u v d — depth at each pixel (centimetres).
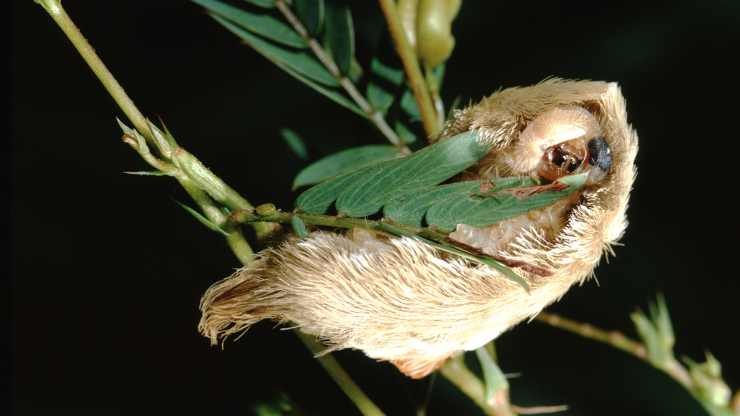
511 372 31
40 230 29
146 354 28
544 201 23
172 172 23
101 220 29
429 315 23
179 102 31
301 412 26
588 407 31
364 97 25
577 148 23
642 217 33
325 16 25
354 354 27
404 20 25
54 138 30
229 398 27
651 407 31
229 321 23
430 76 25
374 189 23
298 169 28
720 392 26
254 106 31
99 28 32
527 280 23
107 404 28
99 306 29
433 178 23
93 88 31
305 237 23
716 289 32
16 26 31
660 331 26
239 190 28
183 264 29
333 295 23
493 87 33
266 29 25
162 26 32
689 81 34
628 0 34
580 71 33
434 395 28
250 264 23
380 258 23
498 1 34
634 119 34
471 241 23
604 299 32
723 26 33
